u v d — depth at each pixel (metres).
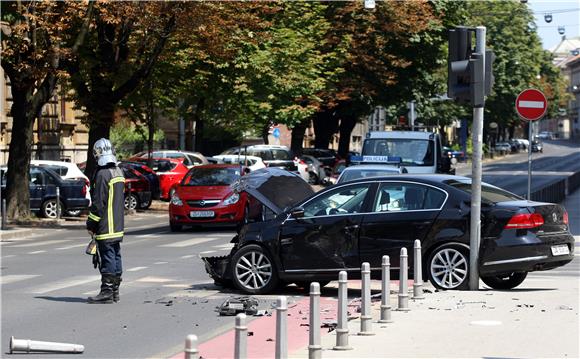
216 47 92.62
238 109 114.62
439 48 148.00
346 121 160.75
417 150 78.00
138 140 150.00
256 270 39.06
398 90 147.00
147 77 98.31
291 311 34.41
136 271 47.03
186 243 62.78
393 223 37.88
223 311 33.66
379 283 43.25
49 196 86.88
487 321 29.78
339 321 25.34
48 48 79.06
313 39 122.38
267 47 111.94
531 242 36.75
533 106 64.56
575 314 31.16
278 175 41.12
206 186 73.44
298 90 116.38
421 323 29.58
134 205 99.44
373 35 137.12
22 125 82.38
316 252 38.41
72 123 132.50
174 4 84.00
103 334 29.80
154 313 34.12
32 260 53.22
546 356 24.14
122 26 87.94
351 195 38.75
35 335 29.58
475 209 36.91
